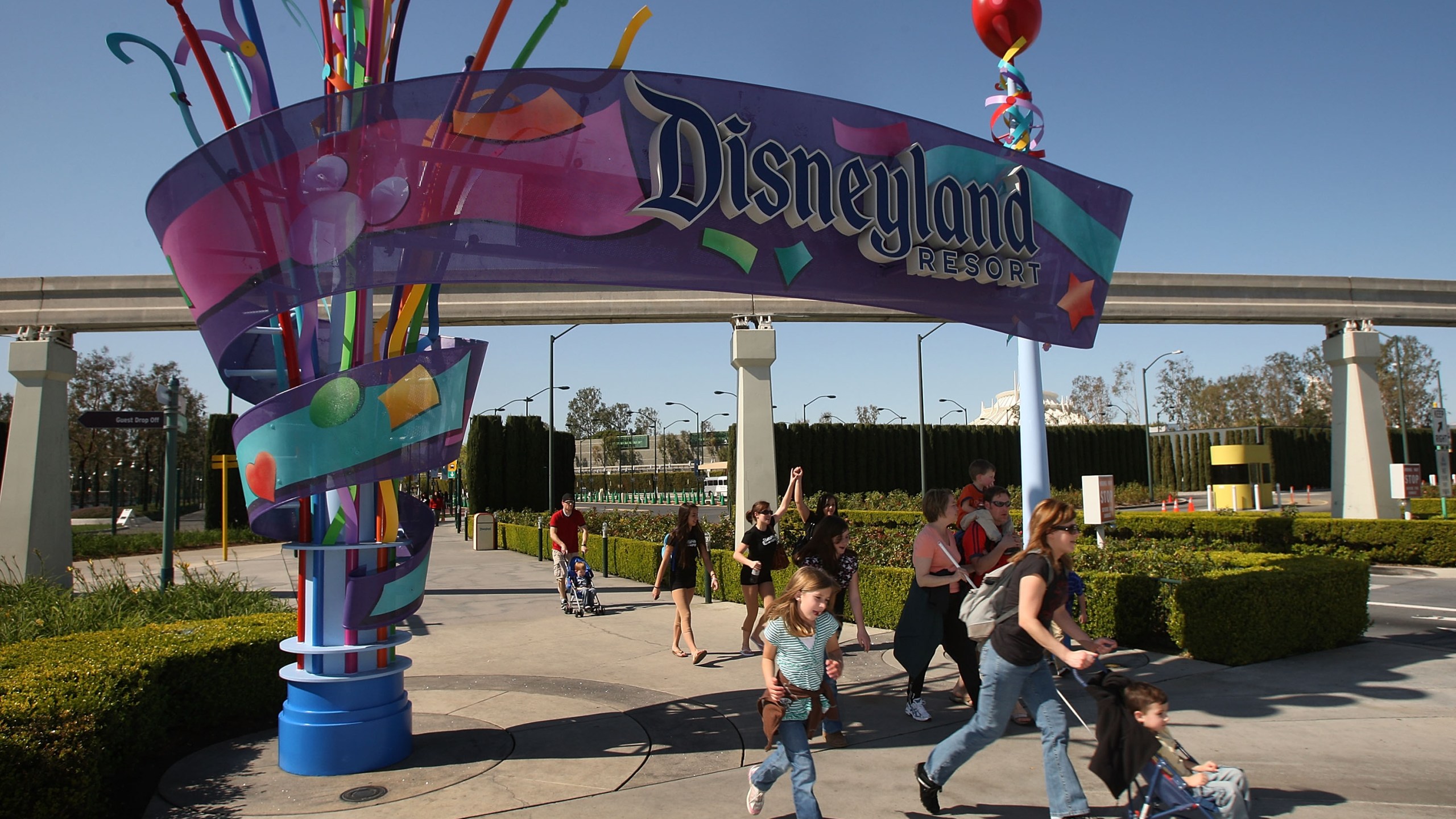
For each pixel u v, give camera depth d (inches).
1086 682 166.7
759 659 340.5
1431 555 660.7
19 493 598.9
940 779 173.8
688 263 234.7
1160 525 885.8
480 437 1421.0
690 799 187.2
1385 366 2989.7
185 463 2534.5
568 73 217.9
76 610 356.2
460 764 210.7
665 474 3767.2
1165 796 156.3
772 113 248.1
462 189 205.6
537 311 643.5
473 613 498.3
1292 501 1716.3
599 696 282.8
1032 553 167.9
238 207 192.5
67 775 173.8
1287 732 224.7
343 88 211.0
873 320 693.9
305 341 204.7
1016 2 328.5
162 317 625.6
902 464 1694.1
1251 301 799.1
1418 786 184.4
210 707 253.1
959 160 286.2
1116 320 786.2
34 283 621.0
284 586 671.8
